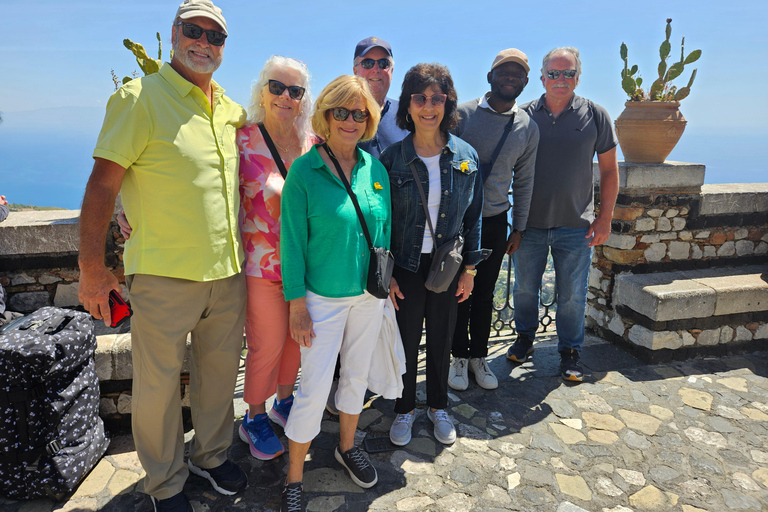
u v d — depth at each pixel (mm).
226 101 2039
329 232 1959
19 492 2076
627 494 2232
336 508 2104
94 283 1764
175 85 1803
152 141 1717
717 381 3309
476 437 2648
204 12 1741
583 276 3232
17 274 3098
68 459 2115
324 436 2639
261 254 2119
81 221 1696
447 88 2230
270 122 2162
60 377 2146
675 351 3574
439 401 2617
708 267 3996
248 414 2496
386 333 2266
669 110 3773
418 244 2334
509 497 2197
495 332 4148
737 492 2254
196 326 2045
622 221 3709
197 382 2133
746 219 3979
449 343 2537
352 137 1981
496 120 2746
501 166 2791
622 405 2998
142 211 1772
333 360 2031
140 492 2168
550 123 3043
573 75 2904
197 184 1790
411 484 2270
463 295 2518
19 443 2045
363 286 2072
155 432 1919
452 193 2324
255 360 2270
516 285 3482
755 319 3707
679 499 2205
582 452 2533
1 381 1964
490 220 2906
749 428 2770
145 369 1864
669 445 2604
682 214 3805
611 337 3912
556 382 3275
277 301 2188
